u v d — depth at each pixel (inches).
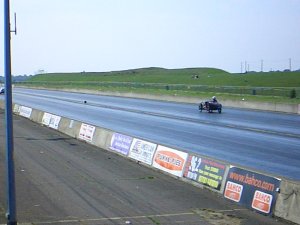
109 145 814.5
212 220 403.2
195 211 431.2
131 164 682.8
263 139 1082.1
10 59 316.2
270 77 4055.1
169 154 613.6
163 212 426.9
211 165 519.5
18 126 1232.8
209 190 508.7
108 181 560.4
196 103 2477.9
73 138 994.7
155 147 657.0
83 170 630.5
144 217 410.3
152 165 647.1
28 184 538.3
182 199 475.8
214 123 1448.1
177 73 6939.0
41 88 5083.7
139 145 706.2
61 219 400.8
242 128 1317.7
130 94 3166.8
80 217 407.8
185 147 921.5
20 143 895.7
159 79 5260.8
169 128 1279.5
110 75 7298.2
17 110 1653.5
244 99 2285.9
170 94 2810.0
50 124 1210.6
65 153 781.9
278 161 775.7
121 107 2140.7
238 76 4424.2
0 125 1290.6
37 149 821.9
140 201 466.6
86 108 2046.0
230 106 2277.3
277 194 413.7
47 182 550.6
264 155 840.3
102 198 477.1
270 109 2036.2
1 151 799.1
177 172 581.9
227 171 489.7
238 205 453.4
